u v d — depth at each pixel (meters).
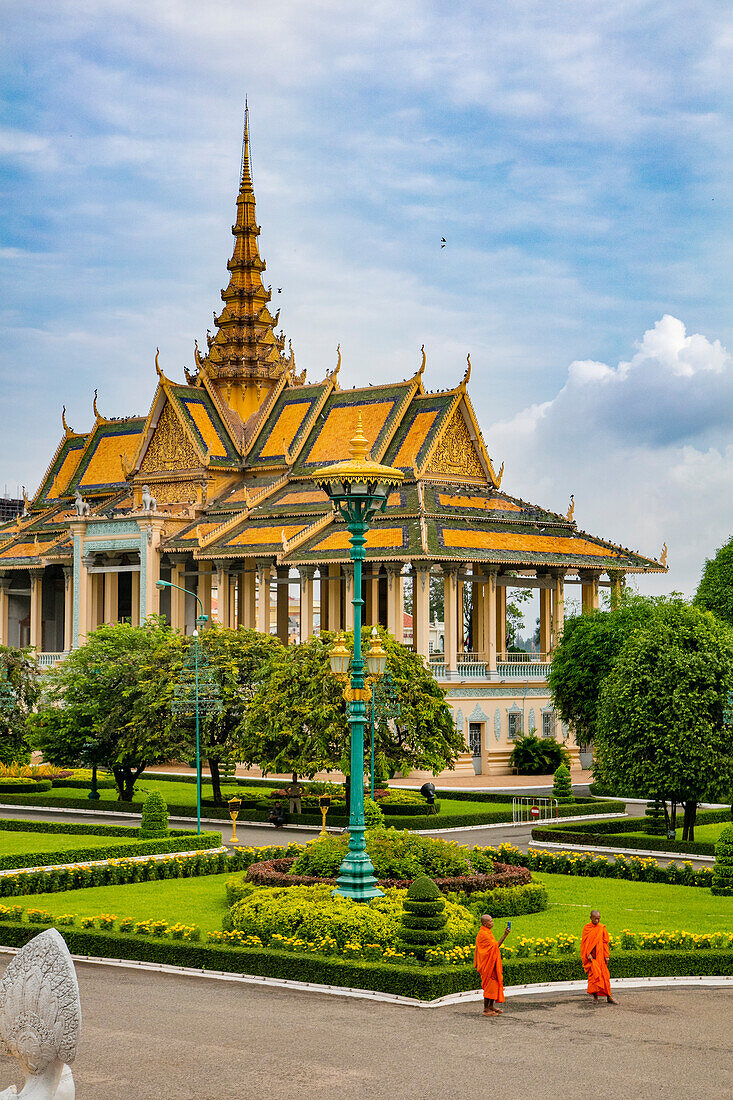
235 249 115.94
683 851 52.53
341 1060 23.66
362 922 31.95
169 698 68.31
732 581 94.19
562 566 94.81
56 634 121.50
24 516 122.44
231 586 110.06
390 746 61.16
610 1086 22.20
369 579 103.69
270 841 56.69
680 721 51.88
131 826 58.41
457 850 39.41
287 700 61.94
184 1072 22.89
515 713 91.19
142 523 99.31
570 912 38.44
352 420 103.94
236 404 112.69
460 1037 25.28
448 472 98.25
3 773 81.31
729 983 30.22
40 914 35.56
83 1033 25.48
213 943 32.19
